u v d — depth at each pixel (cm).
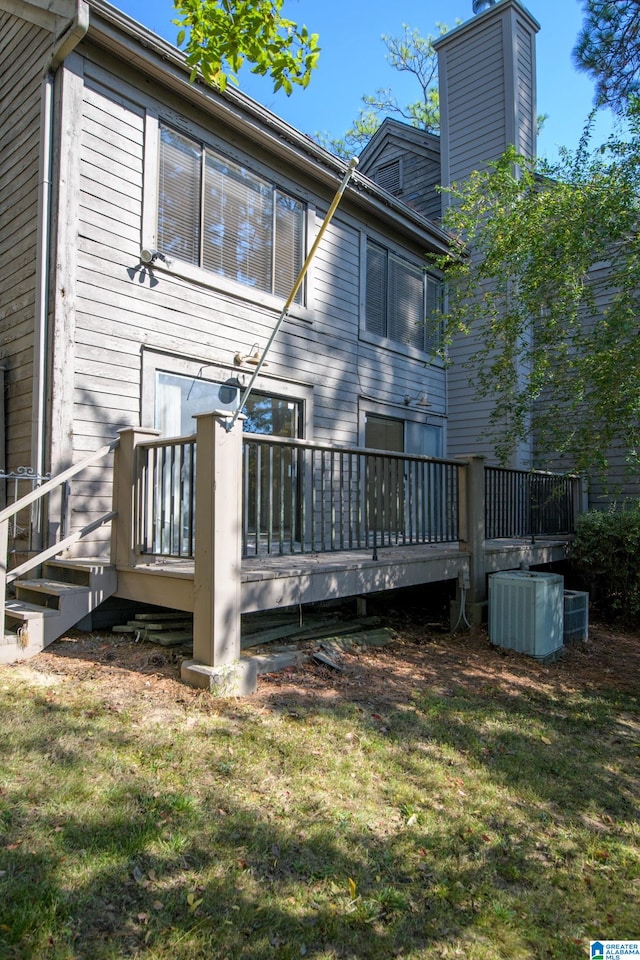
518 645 562
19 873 199
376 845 238
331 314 802
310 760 298
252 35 370
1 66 620
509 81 1030
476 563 636
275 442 425
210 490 376
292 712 353
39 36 553
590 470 905
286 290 737
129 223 567
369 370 866
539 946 197
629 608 768
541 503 800
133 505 459
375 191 818
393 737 338
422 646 555
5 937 173
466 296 772
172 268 598
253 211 693
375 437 890
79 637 488
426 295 995
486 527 674
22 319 557
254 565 465
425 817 264
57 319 512
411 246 956
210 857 218
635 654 623
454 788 293
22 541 540
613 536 780
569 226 575
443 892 217
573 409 636
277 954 180
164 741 299
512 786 303
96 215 541
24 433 545
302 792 269
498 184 666
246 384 677
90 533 531
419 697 411
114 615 539
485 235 713
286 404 741
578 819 279
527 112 1073
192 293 621
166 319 596
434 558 585
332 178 762
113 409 550
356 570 495
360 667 463
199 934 183
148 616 502
